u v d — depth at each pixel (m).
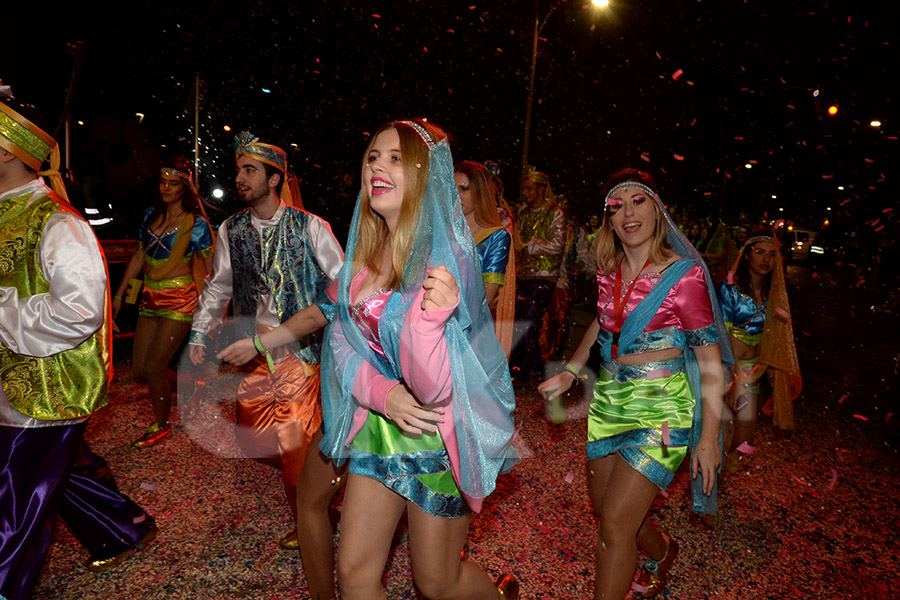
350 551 2.07
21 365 2.39
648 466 2.50
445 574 2.11
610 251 2.85
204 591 2.88
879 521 3.94
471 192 3.65
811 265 24.59
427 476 2.04
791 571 3.31
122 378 6.17
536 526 3.61
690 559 3.37
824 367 8.66
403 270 2.03
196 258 4.70
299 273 3.49
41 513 2.39
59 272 2.34
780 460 4.92
